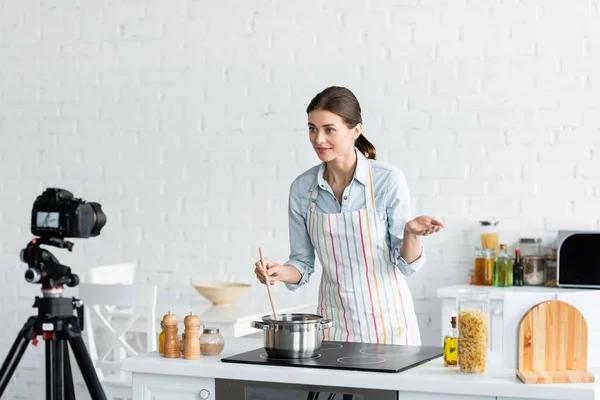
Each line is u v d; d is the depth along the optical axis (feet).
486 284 15.15
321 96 10.12
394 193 10.38
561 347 7.98
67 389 8.87
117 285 13.85
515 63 15.38
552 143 15.23
